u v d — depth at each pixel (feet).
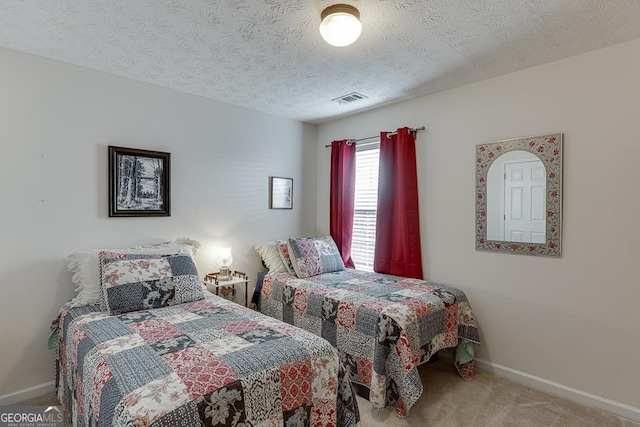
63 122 7.82
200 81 9.05
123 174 8.66
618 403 6.95
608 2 5.46
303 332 5.82
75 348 5.63
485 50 7.20
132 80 8.85
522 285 8.26
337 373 5.44
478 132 9.00
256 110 11.59
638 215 6.75
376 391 6.70
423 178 10.16
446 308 8.11
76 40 6.84
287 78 8.81
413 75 8.59
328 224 13.23
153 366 4.50
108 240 8.50
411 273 10.13
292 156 12.78
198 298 7.61
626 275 6.88
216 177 10.60
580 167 7.42
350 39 5.89
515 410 7.04
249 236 11.50
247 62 7.84
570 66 7.53
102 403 4.09
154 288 7.08
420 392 6.57
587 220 7.33
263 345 5.21
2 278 7.13
